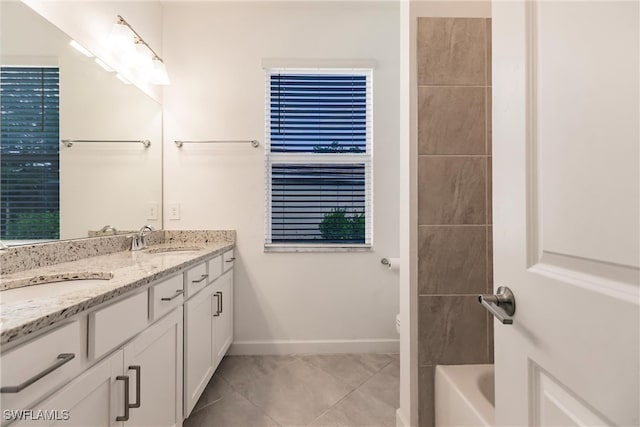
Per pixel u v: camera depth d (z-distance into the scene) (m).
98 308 0.86
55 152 1.41
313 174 2.50
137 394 0.99
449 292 1.38
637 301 0.36
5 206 1.17
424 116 1.37
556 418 0.50
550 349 0.50
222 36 2.41
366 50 2.43
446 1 1.37
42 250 1.30
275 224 2.49
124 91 1.94
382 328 2.42
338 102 2.49
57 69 1.42
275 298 2.40
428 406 1.37
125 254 1.73
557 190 0.50
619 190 0.39
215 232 2.38
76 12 1.53
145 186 2.17
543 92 0.53
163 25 2.40
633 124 0.37
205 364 1.74
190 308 1.52
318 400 1.77
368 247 2.44
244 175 2.41
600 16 0.42
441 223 1.38
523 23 0.58
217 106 2.41
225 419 1.60
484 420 0.98
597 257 0.42
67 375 0.74
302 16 2.42
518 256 0.60
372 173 2.45
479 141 1.38
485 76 1.38
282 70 2.46
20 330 0.60
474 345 1.38
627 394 0.37
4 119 1.17
